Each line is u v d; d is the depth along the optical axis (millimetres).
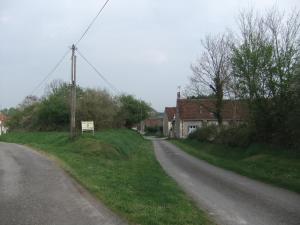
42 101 52156
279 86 23797
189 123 70562
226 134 33188
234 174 19234
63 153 22359
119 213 8383
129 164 21484
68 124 47562
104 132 40438
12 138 43875
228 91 33094
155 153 34500
